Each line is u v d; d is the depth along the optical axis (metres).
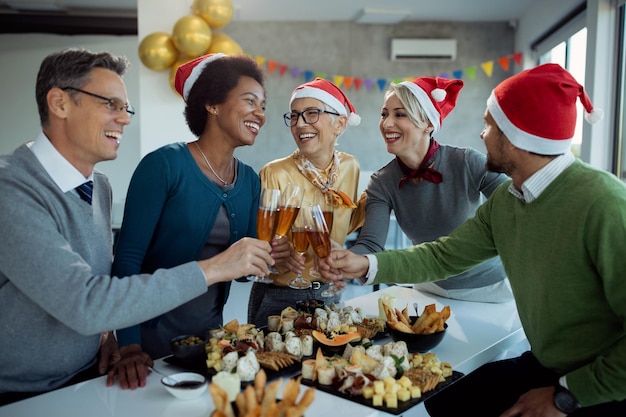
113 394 1.27
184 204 1.64
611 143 4.15
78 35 6.54
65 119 1.34
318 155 2.09
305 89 2.03
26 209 1.21
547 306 1.44
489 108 1.51
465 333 1.74
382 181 2.23
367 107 6.69
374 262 1.71
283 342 1.47
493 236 1.68
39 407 1.20
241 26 6.57
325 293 1.71
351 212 2.23
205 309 1.77
